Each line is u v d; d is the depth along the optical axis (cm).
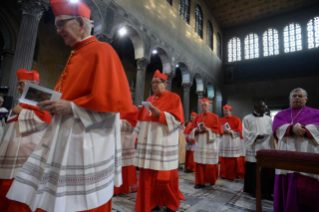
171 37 1249
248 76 2036
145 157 270
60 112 104
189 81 1416
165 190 283
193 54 1520
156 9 1130
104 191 114
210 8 1908
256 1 1786
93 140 115
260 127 420
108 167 120
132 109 123
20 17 951
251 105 1953
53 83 1077
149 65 1709
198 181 448
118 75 124
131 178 375
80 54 128
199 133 464
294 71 1823
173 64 1234
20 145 246
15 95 519
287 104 1789
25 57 545
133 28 934
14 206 126
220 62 2103
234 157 573
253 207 334
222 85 2108
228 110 629
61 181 103
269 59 1962
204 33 1766
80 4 136
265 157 262
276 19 1992
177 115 278
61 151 109
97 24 784
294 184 256
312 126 265
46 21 1073
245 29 2152
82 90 116
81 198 106
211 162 448
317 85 1700
